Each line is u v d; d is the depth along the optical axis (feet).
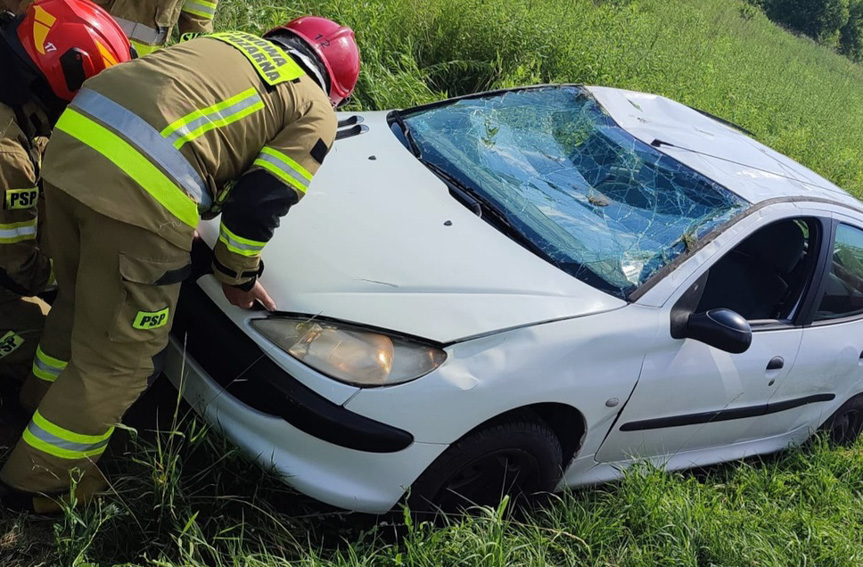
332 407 6.86
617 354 8.22
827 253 10.88
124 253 6.09
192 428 7.25
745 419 10.53
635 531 9.12
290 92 6.66
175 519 6.84
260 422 7.03
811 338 10.77
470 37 20.04
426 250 8.12
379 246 8.00
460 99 11.72
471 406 7.19
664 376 8.75
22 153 6.82
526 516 8.46
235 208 6.39
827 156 32.99
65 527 6.49
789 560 9.70
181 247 6.30
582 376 7.94
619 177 10.14
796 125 37.35
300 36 7.23
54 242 6.72
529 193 9.66
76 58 6.58
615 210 9.64
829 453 12.23
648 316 8.55
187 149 6.12
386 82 16.74
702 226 9.53
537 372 7.56
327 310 7.14
